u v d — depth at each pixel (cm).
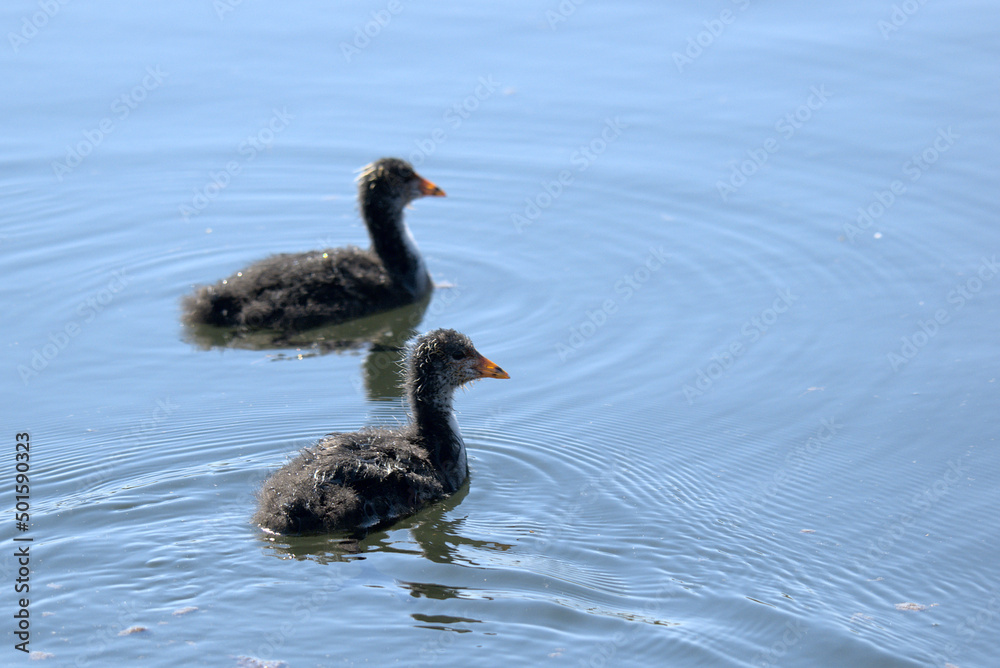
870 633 1038
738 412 1522
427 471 1291
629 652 992
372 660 970
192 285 1945
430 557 1134
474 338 1781
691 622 1041
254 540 1148
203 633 997
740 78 2667
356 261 1938
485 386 1622
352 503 1177
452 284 1988
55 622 1007
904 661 998
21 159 2392
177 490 1262
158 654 966
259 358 1736
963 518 1255
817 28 2883
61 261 2047
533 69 2720
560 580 1099
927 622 1066
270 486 1212
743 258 2025
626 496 1296
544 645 995
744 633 1030
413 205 2286
